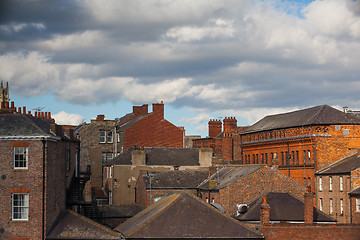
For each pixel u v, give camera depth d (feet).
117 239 190.90
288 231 195.52
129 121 417.49
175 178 299.99
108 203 335.26
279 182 254.68
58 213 201.67
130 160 333.01
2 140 189.26
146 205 290.35
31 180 188.85
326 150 302.86
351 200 264.93
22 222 187.73
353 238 197.36
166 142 396.16
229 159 419.95
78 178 229.45
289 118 341.82
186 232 185.88
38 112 247.91
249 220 228.22
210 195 271.69
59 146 205.87
